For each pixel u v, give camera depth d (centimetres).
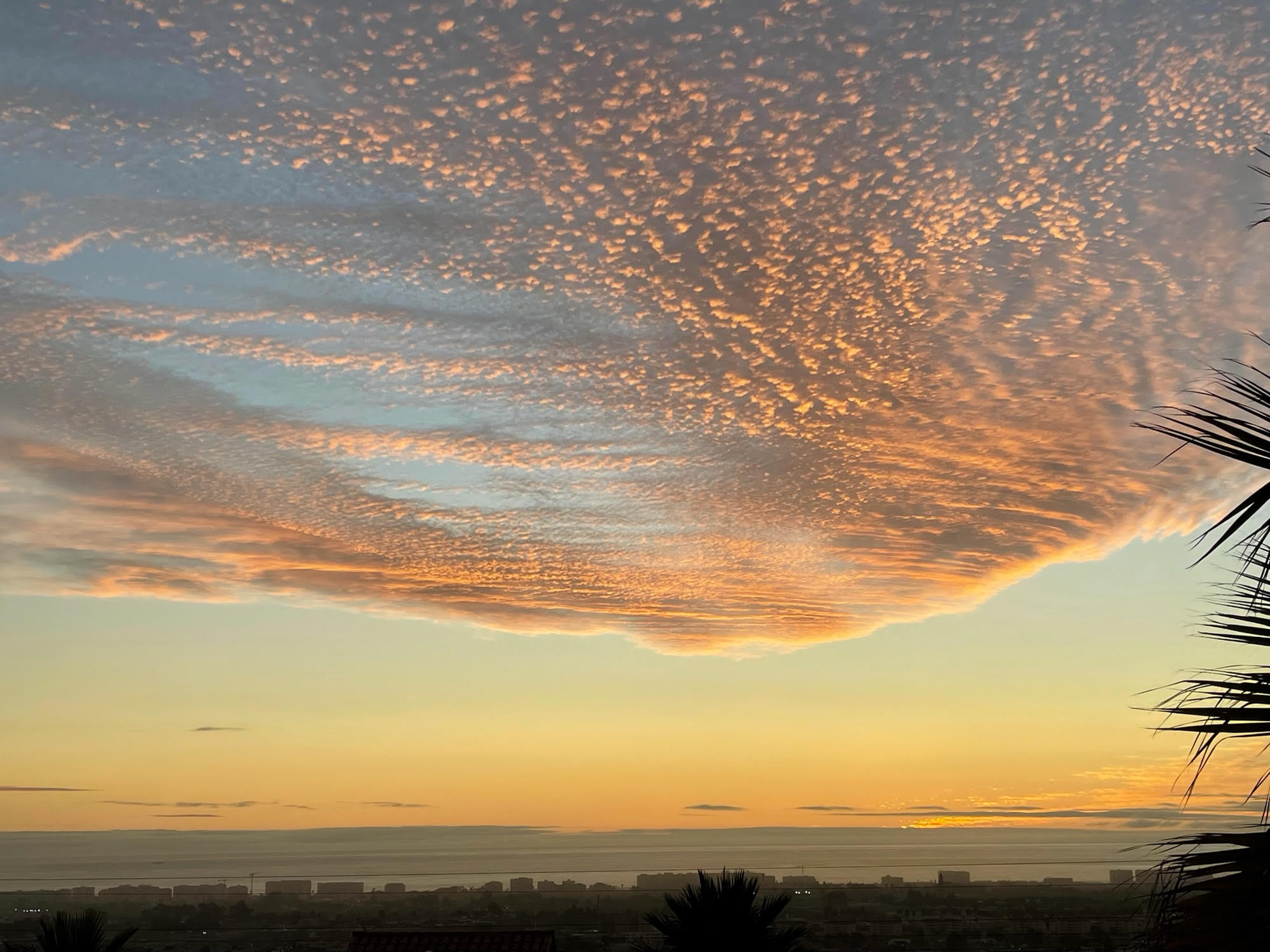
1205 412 383
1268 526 364
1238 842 339
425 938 2344
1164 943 343
